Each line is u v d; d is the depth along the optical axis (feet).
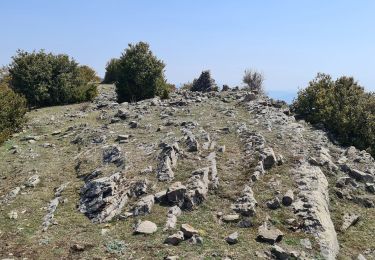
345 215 46.85
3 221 42.88
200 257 35.12
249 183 47.80
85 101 116.98
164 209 42.73
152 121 73.26
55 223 41.91
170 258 34.50
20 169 56.80
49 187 51.29
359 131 71.61
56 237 39.34
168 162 50.24
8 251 36.83
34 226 41.86
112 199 44.86
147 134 64.44
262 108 79.71
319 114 76.59
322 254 37.14
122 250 36.45
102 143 63.26
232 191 46.19
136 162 52.29
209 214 42.29
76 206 45.78
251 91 105.29
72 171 55.77
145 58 111.65
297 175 50.34
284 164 53.42
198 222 40.83
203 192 44.75
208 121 70.44
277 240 38.27
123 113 79.51
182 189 43.70
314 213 42.06
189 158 53.11
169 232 38.75
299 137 63.41
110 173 50.44
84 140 67.05
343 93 78.74
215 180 47.65
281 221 41.70
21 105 80.84
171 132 63.41
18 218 43.60
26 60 110.01
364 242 42.83
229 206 43.62
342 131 71.82
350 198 50.11
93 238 38.75
